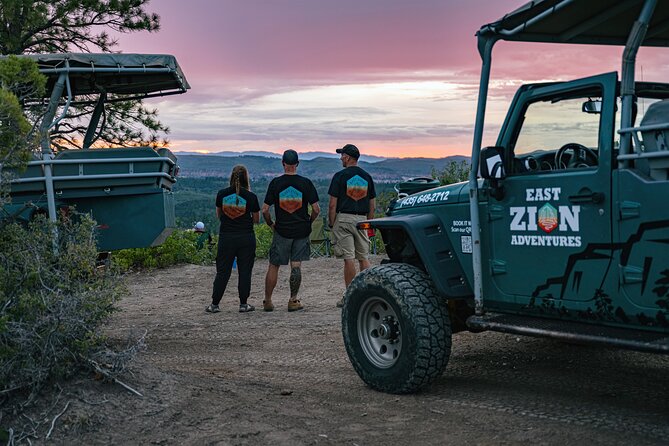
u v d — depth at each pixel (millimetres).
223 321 8734
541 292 4629
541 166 4867
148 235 7559
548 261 4562
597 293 4270
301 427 4352
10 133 5047
